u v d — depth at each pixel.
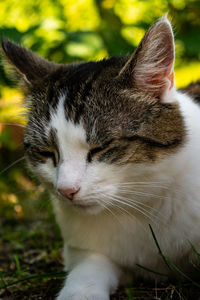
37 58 0.55
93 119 0.49
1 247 0.64
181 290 0.49
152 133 0.49
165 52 0.49
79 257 0.52
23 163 0.59
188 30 0.85
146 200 0.50
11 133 0.74
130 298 0.48
